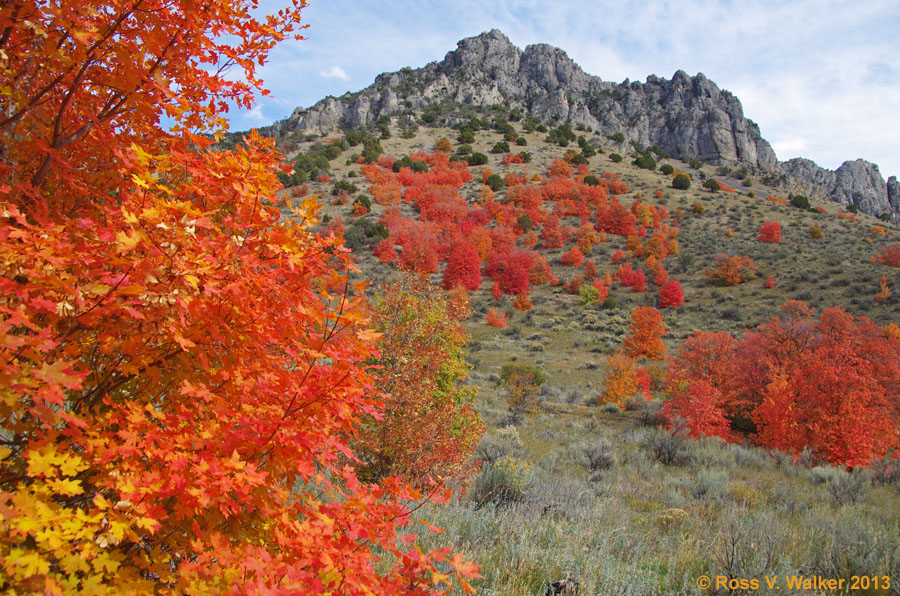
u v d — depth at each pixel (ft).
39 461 4.42
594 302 180.86
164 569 5.21
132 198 5.83
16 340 3.95
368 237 219.61
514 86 572.51
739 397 73.92
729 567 15.67
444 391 28.91
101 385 6.35
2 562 3.97
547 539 17.93
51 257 4.66
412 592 6.45
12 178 6.15
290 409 6.16
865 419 49.98
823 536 21.83
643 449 49.96
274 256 6.35
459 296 171.32
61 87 6.43
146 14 5.93
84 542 4.69
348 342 6.49
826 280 169.17
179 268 5.24
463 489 23.48
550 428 62.34
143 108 6.11
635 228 251.60
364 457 21.36
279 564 5.54
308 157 335.06
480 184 332.19
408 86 545.44
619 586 14.05
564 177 335.88
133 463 5.45
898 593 15.94
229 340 6.32
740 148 508.12
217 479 5.27
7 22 4.98
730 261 183.62
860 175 577.43
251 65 7.01
